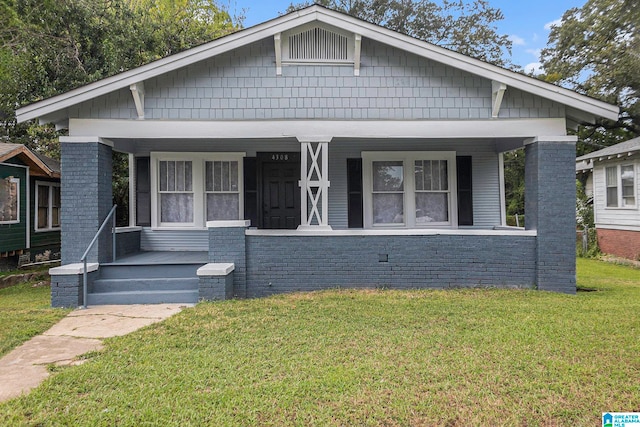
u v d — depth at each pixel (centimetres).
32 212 1332
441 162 969
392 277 779
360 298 687
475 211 970
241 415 313
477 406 329
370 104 773
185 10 1961
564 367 396
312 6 738
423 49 742
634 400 334
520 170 2597
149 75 725
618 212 1456
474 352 434
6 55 1194
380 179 968
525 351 436
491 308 615
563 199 761
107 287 722
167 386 359
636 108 2148
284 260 770
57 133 1468
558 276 760
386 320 555
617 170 1463
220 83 766
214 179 967
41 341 490
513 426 303
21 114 709
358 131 770
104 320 584
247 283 765
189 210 961
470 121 772
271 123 766
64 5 1354
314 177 953
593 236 1596
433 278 778
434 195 967
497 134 770
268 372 388
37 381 376
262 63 768
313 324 538
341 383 363
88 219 741
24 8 1291
